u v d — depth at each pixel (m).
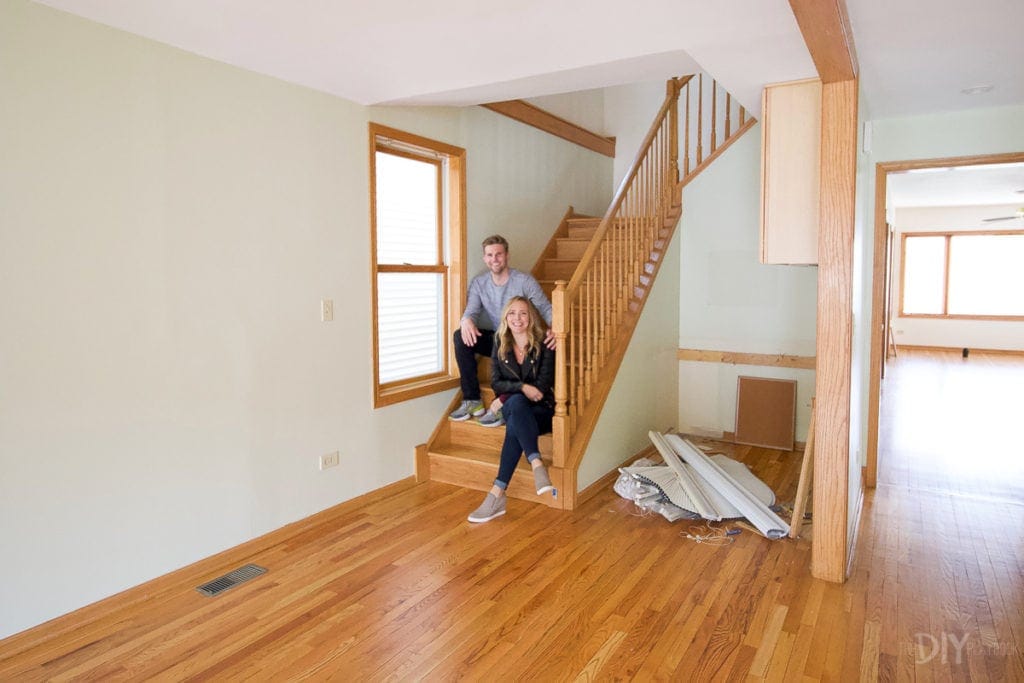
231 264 2.81
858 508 3.42
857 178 2.68
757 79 2.88
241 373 2.88
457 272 4.14
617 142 6.15
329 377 3.31
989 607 2.46
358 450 3.51
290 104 3.03
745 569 2.79
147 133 2.48
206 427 2.75
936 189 7.70
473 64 2.74
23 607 2.21
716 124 5.72
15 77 2.11
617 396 4.06
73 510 2.33
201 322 2.71
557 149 5.19
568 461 3.49
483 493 3.74
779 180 2.95
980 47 2.48
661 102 5.95
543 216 5.04
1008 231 10.28
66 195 2.25
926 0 2.04
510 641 2.24
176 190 2.59
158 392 2.57
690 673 2.05
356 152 3.40
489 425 3.95
